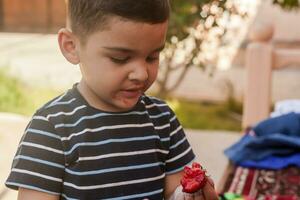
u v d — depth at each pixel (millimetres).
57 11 8500
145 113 1329
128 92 1197
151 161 1310
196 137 4094
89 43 1187
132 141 1292
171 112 1403
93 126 1262
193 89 5574
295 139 2725
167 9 1166
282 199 2354
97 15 1148
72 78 5875
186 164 1400
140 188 1291
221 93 5484
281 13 6910
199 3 3797
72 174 1239
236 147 2846
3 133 3621
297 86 5621
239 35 6012
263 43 3119
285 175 2592
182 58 4516
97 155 1252
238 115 5039
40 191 1218
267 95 3129
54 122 1248
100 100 1272
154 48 1168
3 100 4992
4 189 2873
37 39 7660
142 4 1123
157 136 1334
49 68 6199
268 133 2875
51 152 1231
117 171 1265
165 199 1394
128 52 1153
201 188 1259
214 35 4070
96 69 1189
